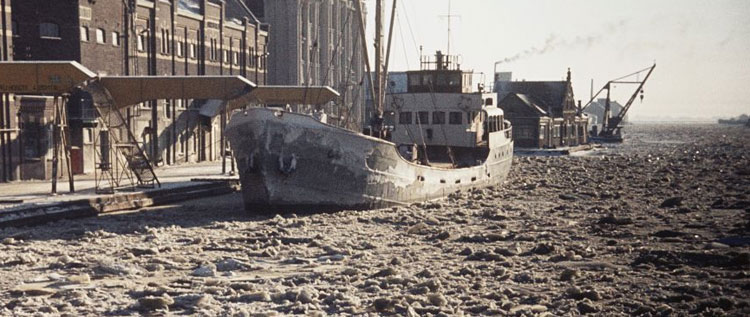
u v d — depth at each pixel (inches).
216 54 3075.8
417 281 853.8
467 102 1972.2
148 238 1158.3
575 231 1269.7
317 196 1450.5
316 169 1434.5
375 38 1815.9
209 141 2955.2
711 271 912.9
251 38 3464.6
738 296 791.7
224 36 3157.0
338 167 1456.7
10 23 1834.4
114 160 2204.7
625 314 725.3
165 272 911.0
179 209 1525.6
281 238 1154.7
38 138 1850.4
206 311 725.9
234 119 1435.8
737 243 1149.7
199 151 2888.8
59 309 733.9
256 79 3501.5
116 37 2284.7
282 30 4097.0
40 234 1173.7
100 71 2177.7
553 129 4753.9
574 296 789.2
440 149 2038.6
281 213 1444.4
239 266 941.8
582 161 3550.7
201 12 2923.2
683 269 922.1
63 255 963.3
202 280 862.5
